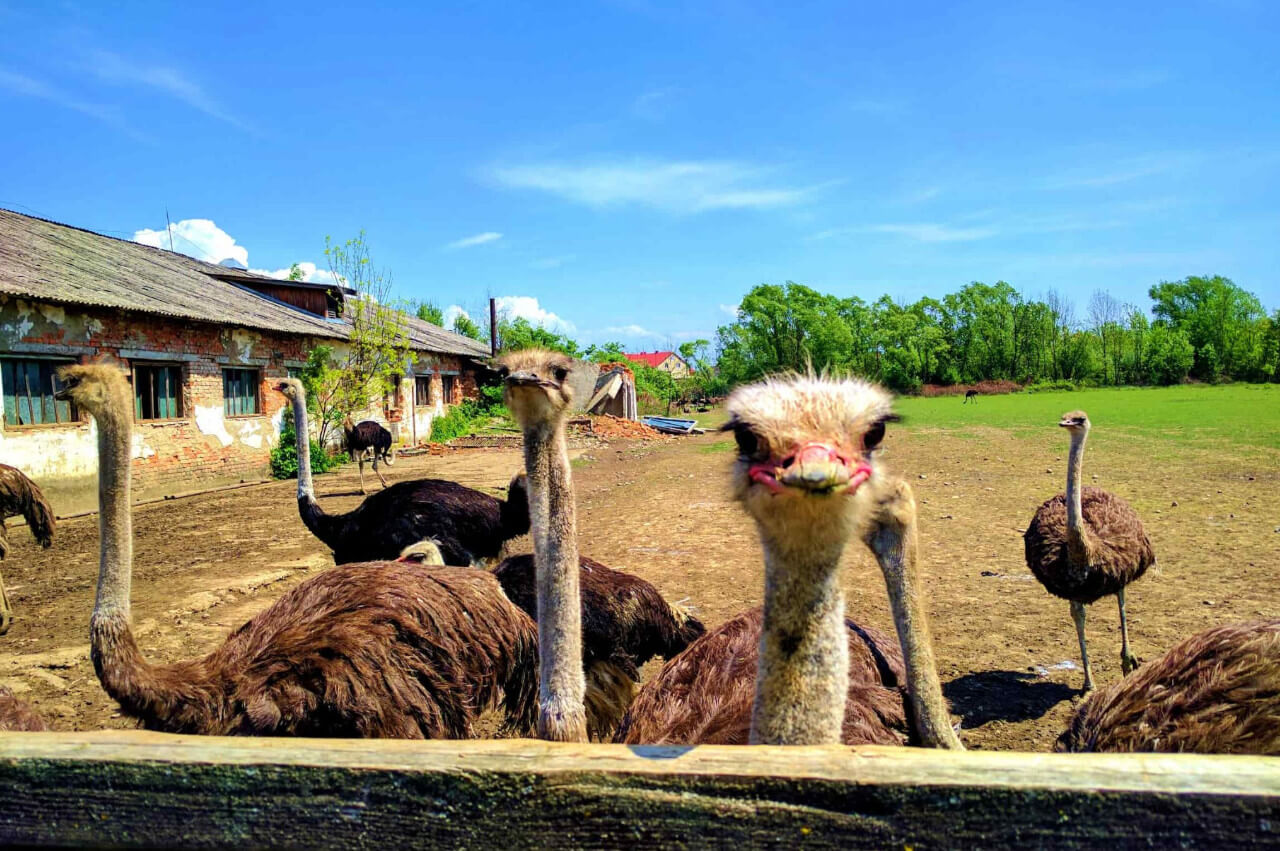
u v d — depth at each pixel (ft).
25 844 4.93
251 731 10.62
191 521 41.14
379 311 75.20
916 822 4.29
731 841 4.39
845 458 6.24
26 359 43.50
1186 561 26.99
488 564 22.26
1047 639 20.10
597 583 14.97
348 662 11.20
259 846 4.73
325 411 69.56
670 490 49.57
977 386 223.30
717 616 22.77
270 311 69.21
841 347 205.05
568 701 8.94
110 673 10.50
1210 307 236.63
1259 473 47.16
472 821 4.57
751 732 7.02
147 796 4.84
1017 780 4.25
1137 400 145.18
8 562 32.55
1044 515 18.76
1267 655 8.70
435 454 80.28
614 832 4.47
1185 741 8.48
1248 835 4.10
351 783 4.67
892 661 11.30
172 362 53.72
